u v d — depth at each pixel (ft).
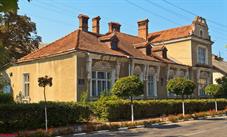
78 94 83.15
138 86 74.84
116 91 75.82
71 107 69.10
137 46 114.52
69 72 85.05
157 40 138.62
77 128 62.13
